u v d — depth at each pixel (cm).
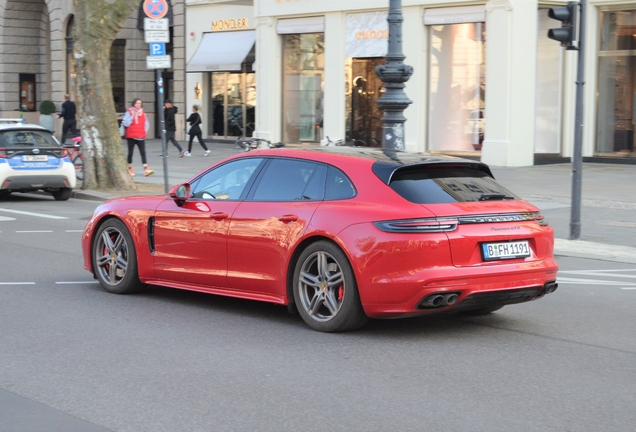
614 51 2397
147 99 3991
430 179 708
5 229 1386
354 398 541
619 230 1338
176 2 3584
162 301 849
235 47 3325
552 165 2389
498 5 2325
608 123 2431
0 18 4481
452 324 759
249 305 834
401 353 654
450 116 2514
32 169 1770
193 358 636
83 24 1936
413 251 659
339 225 691
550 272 721
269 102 2986
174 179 2172
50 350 657
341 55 2759
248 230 755
